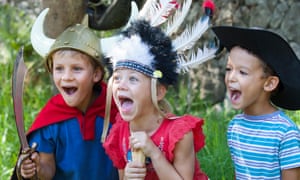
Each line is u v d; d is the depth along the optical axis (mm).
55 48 3664
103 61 3699
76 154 3834
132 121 3463
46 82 7820
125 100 3371
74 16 4648
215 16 7168
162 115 3441
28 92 7391
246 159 3609
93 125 3846
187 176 3400
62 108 3844
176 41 3631
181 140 3381
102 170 3877
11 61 8016
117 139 3613
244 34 3453
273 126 3537
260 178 3564
